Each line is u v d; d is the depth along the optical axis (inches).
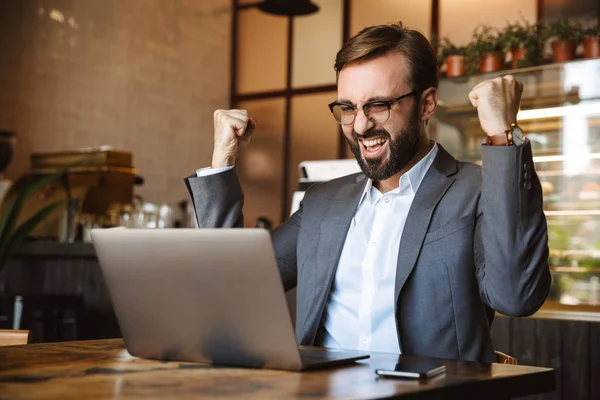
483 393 44.3
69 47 262.8
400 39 65.8
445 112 175.9
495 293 57.6
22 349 55.8
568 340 140.6
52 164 208.8
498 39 189.2
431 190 65.6
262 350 47.0
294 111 309.6
